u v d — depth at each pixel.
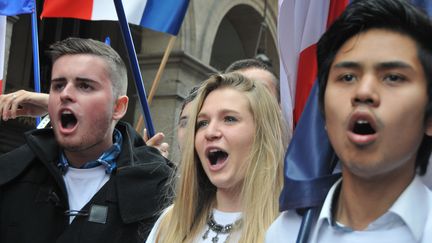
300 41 2.99
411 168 1.47
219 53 14.94
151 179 3.09
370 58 1.39
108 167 3.12
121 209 2.95
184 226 2.48
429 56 1.39
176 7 4.59
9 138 9.91
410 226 1.40
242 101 2.44
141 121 4.68
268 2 13.47
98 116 3.02
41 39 11.02
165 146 4.05
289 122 2.96
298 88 2.96
